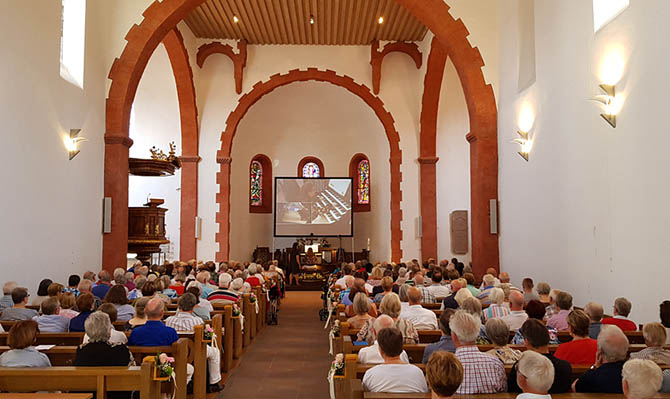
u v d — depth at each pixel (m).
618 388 3.20
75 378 3.60
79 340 5.06
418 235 15.88
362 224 19.28
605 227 6.89
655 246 5.83
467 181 15.23
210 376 5.93
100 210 10.45
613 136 6.70
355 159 19.64
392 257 15.96
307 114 19.75
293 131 19.95
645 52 6.02
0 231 7.21
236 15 14.09
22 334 3.74
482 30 10.98
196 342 5.36
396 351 3.45
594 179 7.17
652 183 5.88
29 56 7.93
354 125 19.41
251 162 19.31
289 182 18.70
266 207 19.81
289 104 19.39
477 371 3.36
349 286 8.30
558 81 8.25
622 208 6.49
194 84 15.63
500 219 10.65
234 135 16.36
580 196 7.55
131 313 6.10
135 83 11.00
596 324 4.79
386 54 16.16
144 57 10.98
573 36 7.78
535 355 2.76
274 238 19.80
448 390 2.58
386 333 3.48
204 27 15.05
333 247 19.48
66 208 9.09
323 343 8.89
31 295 7.98
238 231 18.33
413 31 15.32
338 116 19.58
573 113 7.77
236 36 15.70
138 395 3.85
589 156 7.30
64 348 4.37
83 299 5.37
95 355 3.86
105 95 10.68
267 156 19.84
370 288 9.09
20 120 7.70
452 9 11.05
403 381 3.30
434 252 15.76
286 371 7.03
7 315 5.76
